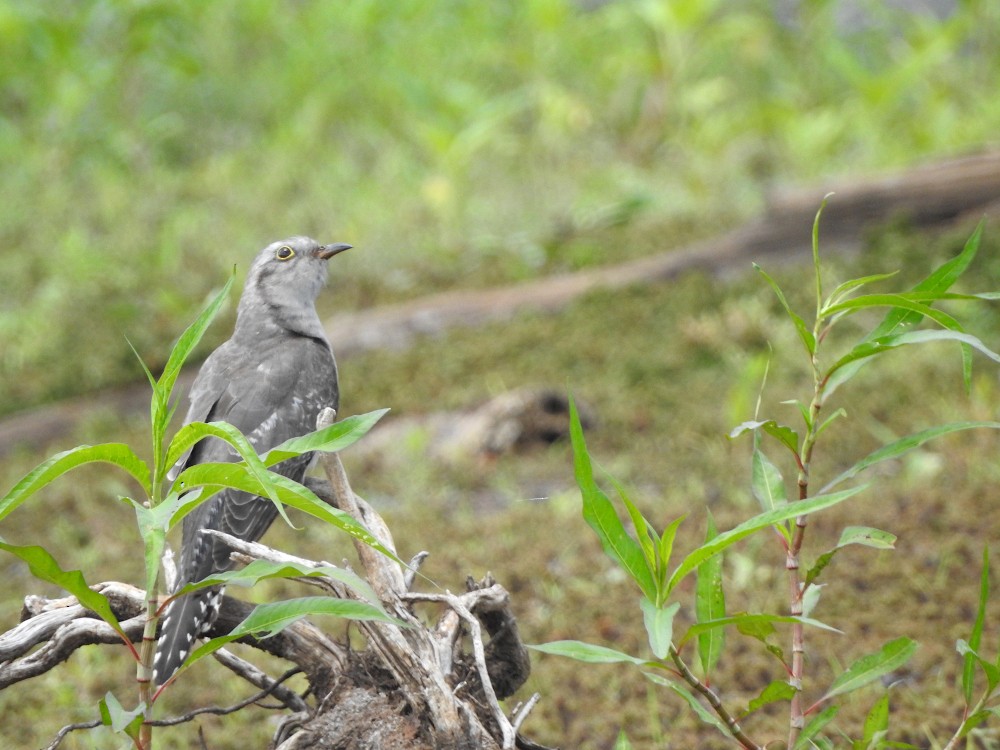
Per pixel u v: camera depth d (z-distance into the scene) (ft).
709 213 59.41
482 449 41.57
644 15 72.18
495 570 31.94
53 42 66.95
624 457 39.99
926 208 50.42
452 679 17.88
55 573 14.37
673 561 31.37
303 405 25.80
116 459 14.37
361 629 17.60
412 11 77.20
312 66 73.92
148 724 15.24
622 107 72.43
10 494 13.66
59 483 41.24
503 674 19.88
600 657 15.43
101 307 54.24
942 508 32.86
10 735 25.70
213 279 55.98
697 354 46.47
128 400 48.42
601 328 49.06
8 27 67.31
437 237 59.21
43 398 48.78
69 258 56.75
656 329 48.42
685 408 42.60
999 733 23.12
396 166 66.85
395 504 38.68
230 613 20.29
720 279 51.78
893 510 33.12
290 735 18.52
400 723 17.33
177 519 14.48
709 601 17.07
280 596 31.22
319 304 54.95
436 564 32.68
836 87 74.08
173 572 19.31
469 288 54.80
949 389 41.27
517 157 68.95
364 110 72.95
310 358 26.61
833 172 62.23
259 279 27.99
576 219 59.72
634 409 42.88
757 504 34.83
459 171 64.08
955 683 25.25
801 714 16.99
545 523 35.19
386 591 17.56
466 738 16.92
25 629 18.40
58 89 66.80
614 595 30.50
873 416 40.16
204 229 60.90
